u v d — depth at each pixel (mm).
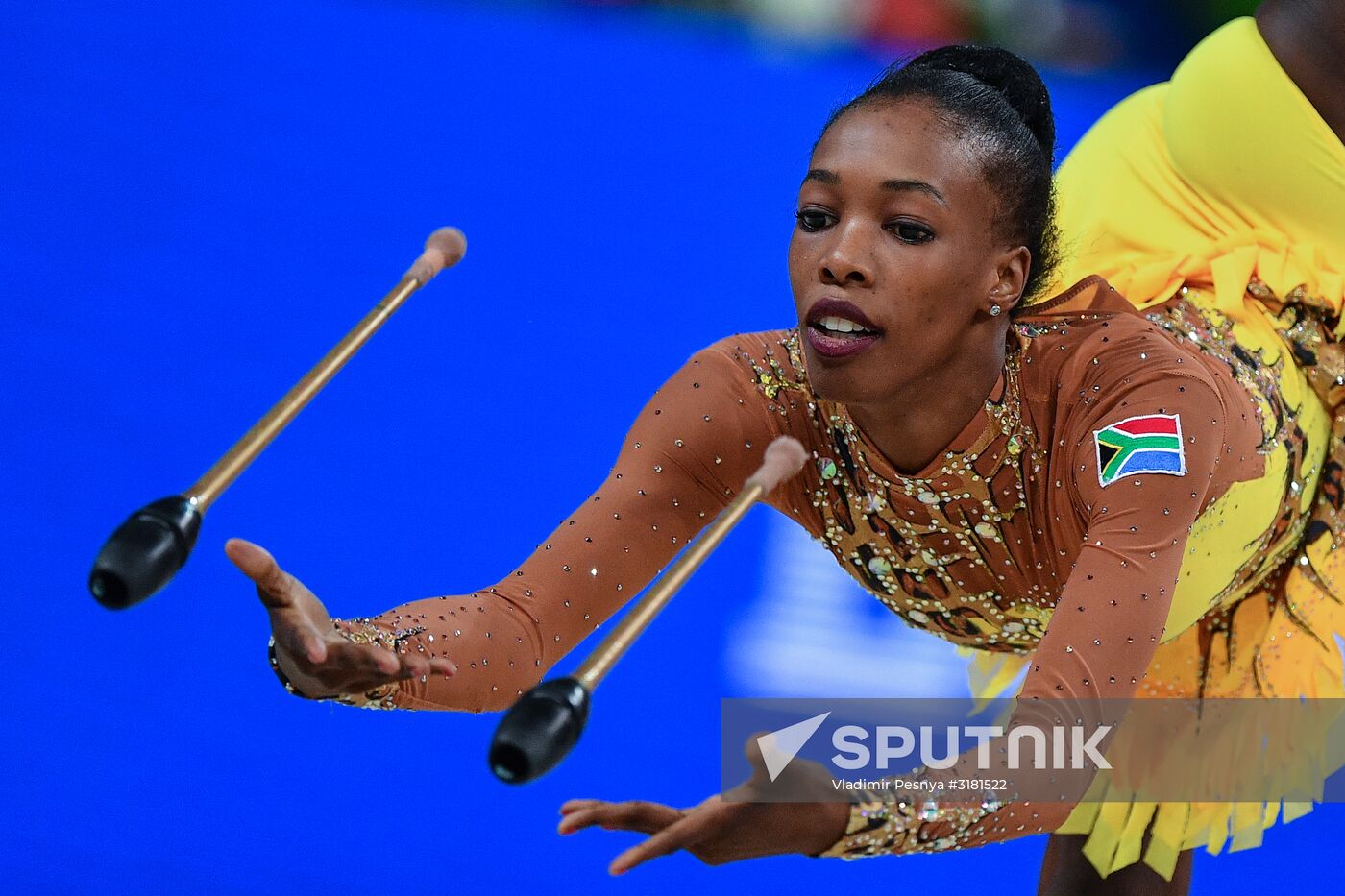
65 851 11047
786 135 24469
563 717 5594
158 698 12758
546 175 22047
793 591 14828
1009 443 8055
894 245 7441
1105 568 7336
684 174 22688
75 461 15016
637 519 8164
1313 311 9773
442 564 14375
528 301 18953
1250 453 8695
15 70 22359
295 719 12891
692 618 14289
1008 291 7750
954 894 12281
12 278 17641
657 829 6238
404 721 13195
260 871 11133
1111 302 8266
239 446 6410
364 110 23125
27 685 12602
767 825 6207
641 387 17609
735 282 19953
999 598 8789
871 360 7508
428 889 11203
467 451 16109
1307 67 9805
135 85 22594
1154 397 7703
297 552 14195
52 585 13664
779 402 8289
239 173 20781
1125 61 29516
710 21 28656
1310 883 12930
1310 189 9891
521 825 12141
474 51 25953
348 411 16438
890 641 14195
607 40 27469
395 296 7258
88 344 16766
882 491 8352
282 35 25250
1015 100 8070
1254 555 9508
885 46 29094
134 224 19172
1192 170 10078
